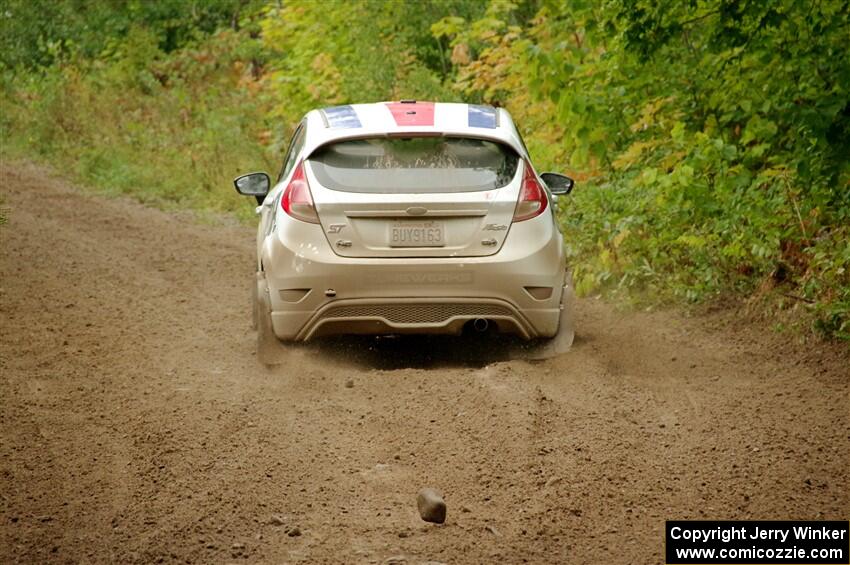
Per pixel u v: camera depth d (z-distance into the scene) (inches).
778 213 674.8
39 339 629.0
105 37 1908.2
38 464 421.4
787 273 652.1
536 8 1310.3
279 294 545.0
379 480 397.7
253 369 565.3
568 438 437.7
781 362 557.3
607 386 512.1
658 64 824.9
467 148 553.6
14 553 339.6
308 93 1309.1
